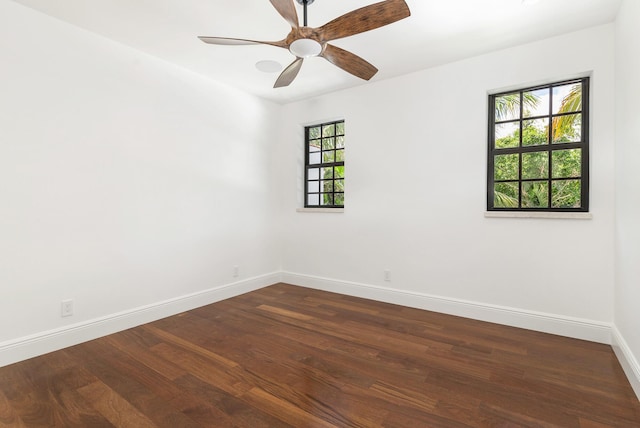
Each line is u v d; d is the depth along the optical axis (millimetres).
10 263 2189
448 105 3125
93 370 2115
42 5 2211
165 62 3064
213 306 3422
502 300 2896
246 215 3934
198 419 1636
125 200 2793
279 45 1988
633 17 1928
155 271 3023
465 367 2150
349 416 1660
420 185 3299
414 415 1663
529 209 2855
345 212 3840
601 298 2506
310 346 2477
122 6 2223
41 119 2309
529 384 1942
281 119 4422
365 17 1706
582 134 2645
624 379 1986
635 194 1903
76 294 2508
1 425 1595
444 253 3178
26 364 2184
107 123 2664
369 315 3146
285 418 1643
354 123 3746
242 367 2158
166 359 2268
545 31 2545
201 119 3395
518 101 2920
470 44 2744
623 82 2168
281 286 4234
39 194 2311
